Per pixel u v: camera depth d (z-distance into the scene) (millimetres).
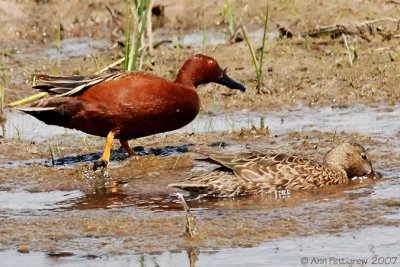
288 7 21609
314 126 15930
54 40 22922
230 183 12359
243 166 12453
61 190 13141
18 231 11156
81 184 13383
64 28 23266
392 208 11547
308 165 12711
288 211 11578
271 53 19609
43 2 23781
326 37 20094
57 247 10594
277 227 10984
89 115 14023
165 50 20516
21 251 10531
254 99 17828
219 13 22469
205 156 14016
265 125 16188
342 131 15430
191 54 20094
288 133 15523
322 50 19562
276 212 11547
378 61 18703
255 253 10234
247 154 12680
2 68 20438
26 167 14156
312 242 10516
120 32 22469
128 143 15484
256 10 21969
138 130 14266
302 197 12250
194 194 12477
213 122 16656
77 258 10258
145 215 11547
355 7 20797
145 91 13961
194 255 10219
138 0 17062
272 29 21250
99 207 12086
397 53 18859
